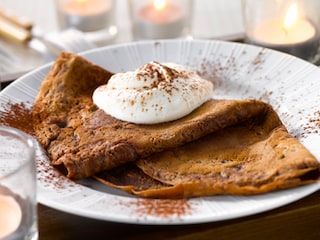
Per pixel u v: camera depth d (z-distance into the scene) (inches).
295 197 9.2
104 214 8.9
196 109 11.1
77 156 10.2
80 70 12.2
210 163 10.1
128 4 17.4
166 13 17.1
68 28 17.7
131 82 11.2
